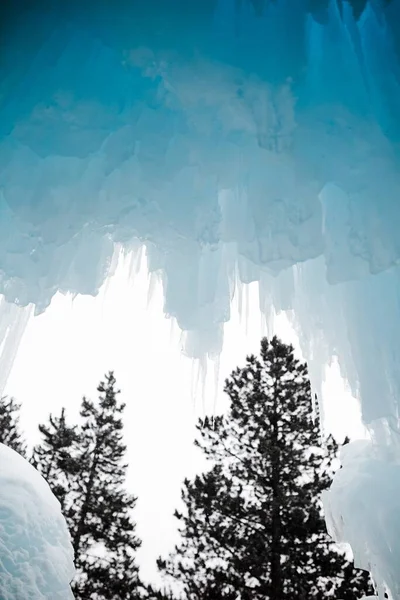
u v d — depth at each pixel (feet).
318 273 9.55
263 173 8.27
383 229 8.00
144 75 9.02
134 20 9.57
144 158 8.33
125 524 49.83
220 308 8.86
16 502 9.65
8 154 8.64
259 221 7.99
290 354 44.34
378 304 8.43
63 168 8.48
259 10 9.54
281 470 38.60
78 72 9.15
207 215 8.15
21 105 9.02
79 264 8.85
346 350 8.93
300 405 41.45
